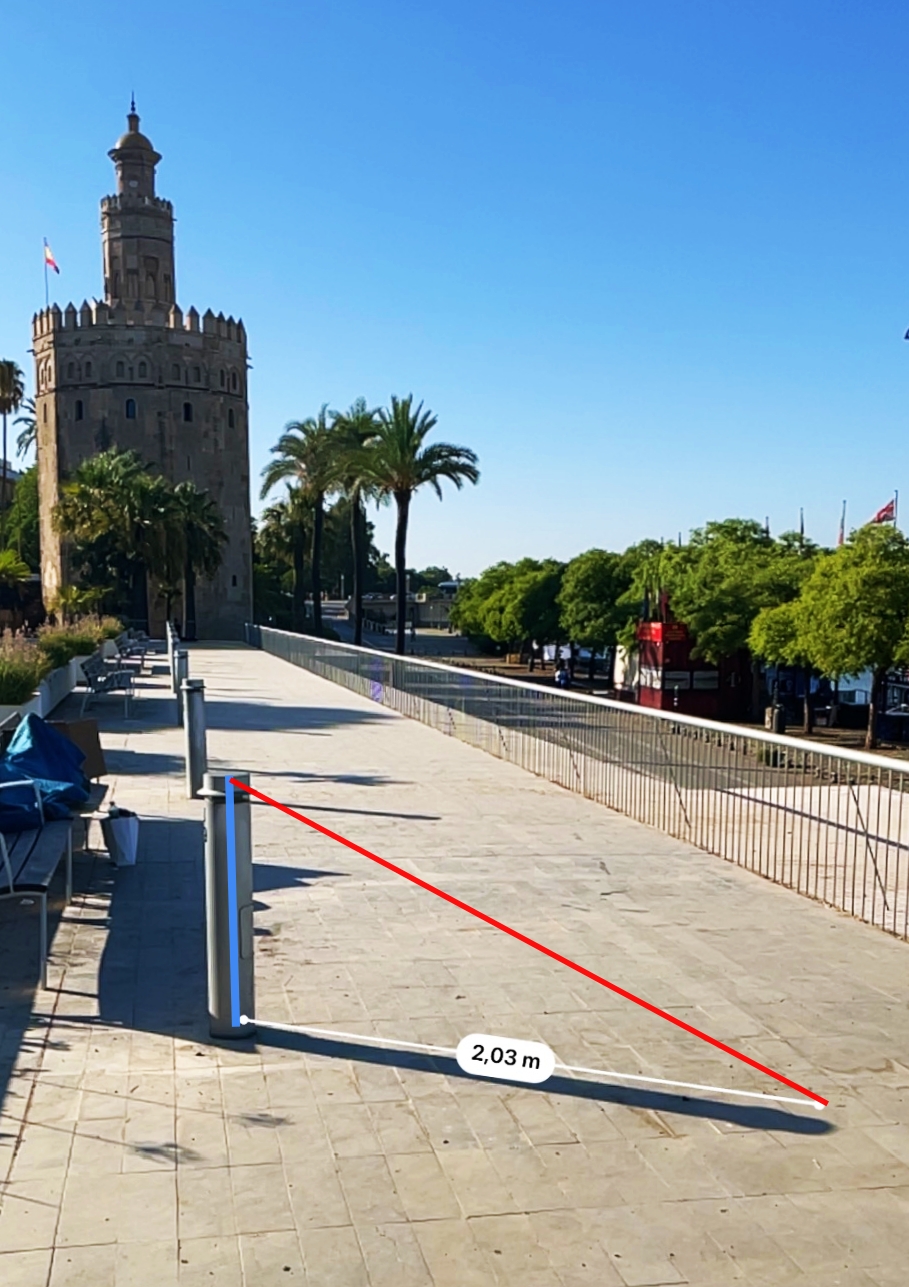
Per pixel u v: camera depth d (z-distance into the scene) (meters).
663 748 10.97
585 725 12.93
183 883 8.27
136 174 84.44
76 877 8.41
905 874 7.37
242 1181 4.12
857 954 6.98
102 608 61.88
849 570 40.00
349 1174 4.18
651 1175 4.22
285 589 103.38
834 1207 4.03
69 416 80.38
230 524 83.81
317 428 69.06
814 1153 4.41
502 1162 4.30
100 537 61.97
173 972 6.35
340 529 98.44
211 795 5.25
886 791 7.64
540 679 77.38
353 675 27.42
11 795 7.49
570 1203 4.02
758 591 49.41
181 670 19.38
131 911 7.55
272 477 70.81
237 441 84.94
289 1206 3.96
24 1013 5.70
